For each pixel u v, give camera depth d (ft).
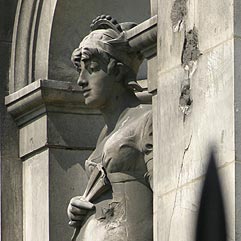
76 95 66.08
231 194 54.60
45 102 66.03
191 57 56.80
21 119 67.15
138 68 62.49
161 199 57.26
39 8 66.90
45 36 66.54
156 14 59.36
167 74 57.62
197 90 56.39
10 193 67.05
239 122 55.01
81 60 62.28
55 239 65.57
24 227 66.90
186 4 57.16
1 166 67.10
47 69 66.23
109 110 62.18
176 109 57.06
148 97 64.18
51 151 66.08
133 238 60.59
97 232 61.11
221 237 54.70
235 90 55.11
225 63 55.47
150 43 59.52
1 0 67.62
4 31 67.51
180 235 56.18
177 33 57.36
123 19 67.00
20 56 67.10
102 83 62.03
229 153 54.90
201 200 55.47
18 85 67.05
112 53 62.03
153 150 58.95
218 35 55.88
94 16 66.59
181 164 56.54
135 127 60.80
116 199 61.05
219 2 55.93
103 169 61.36
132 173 60.85
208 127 55.77
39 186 66.28
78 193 66.13
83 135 66.39
